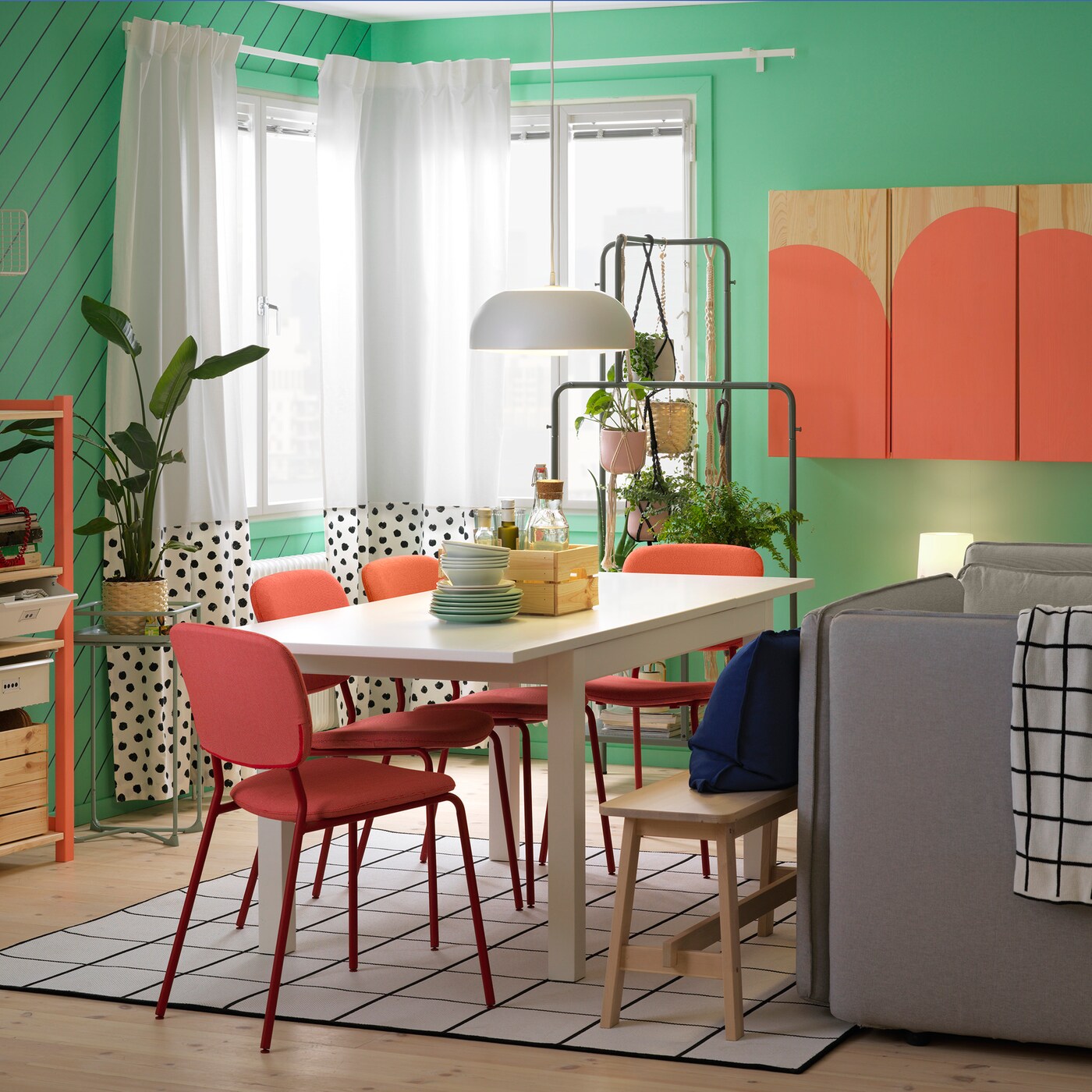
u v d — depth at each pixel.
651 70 6.12
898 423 5.69
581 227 6.35
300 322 6.33
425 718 4.11
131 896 4.36
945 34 5.81
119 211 5.18
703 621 4.23
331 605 4.37
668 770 6.10
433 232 6.20
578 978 3.63
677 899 4.30
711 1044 3.21
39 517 5.04
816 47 5.95
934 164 5.86
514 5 6.10
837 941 3.24
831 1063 3.11
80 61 5.12
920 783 3.14
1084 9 5.67
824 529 6.04
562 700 3.58
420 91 6.17
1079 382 5.50
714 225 6.11
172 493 5.38
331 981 3.63
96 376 5.26
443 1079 3.05
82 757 5.27
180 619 5.18
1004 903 3.08
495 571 3.83
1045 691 2.99
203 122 5.39
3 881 4.53
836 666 3.22
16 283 4.92
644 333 5.80
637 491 5.70
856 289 5.70
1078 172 5.71
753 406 6.08
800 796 3.34
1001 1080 3.01
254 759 3.28
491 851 4.75
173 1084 3.03
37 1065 3.14
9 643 4.61
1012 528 5.85
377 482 6.30
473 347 4.11
